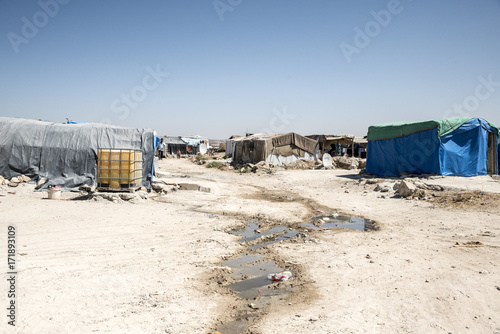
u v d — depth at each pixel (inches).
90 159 593.0
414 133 722.2
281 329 157.5
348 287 206.2
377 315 170.4
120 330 153.2
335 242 311.0
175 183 636.1
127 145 598.9
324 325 160.4
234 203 526.6
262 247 298.4
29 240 289.0
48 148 587.5
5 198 483.8
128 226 354.0
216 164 1244.5
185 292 199.2
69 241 291.0
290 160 1221.7
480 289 198.5
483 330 157.8
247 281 220.2
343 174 926.4
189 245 298.2
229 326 161.2
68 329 151.9
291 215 444.5
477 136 690.8
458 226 358.6
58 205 445.1
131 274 223.0
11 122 604.1
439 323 163.3
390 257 263.3
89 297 185.2
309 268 242.1
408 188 544.4
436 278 217.0
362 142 1574.8
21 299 177.6
